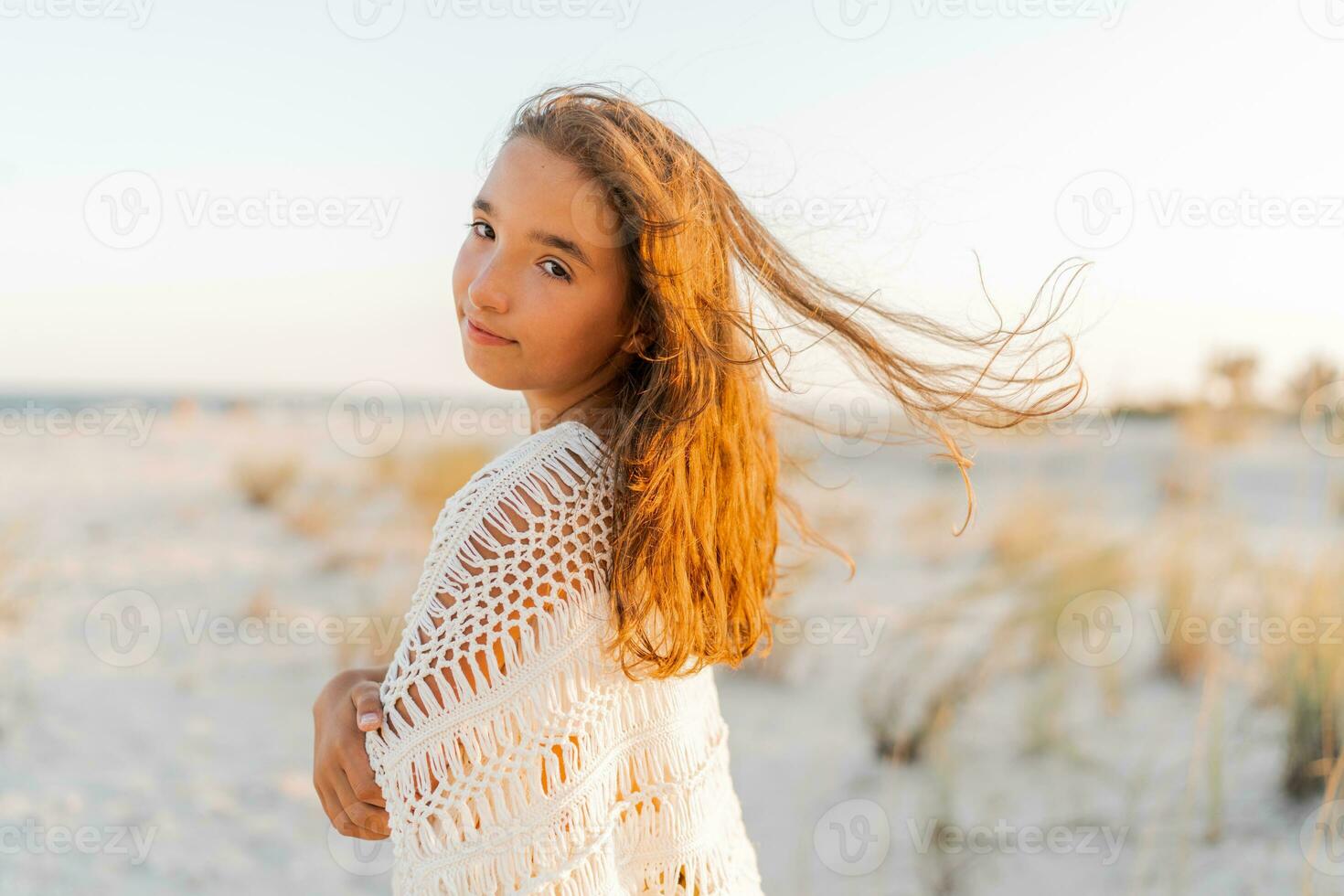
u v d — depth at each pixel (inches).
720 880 45.9
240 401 686.5
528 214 43.7
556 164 44.0
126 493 378.0
